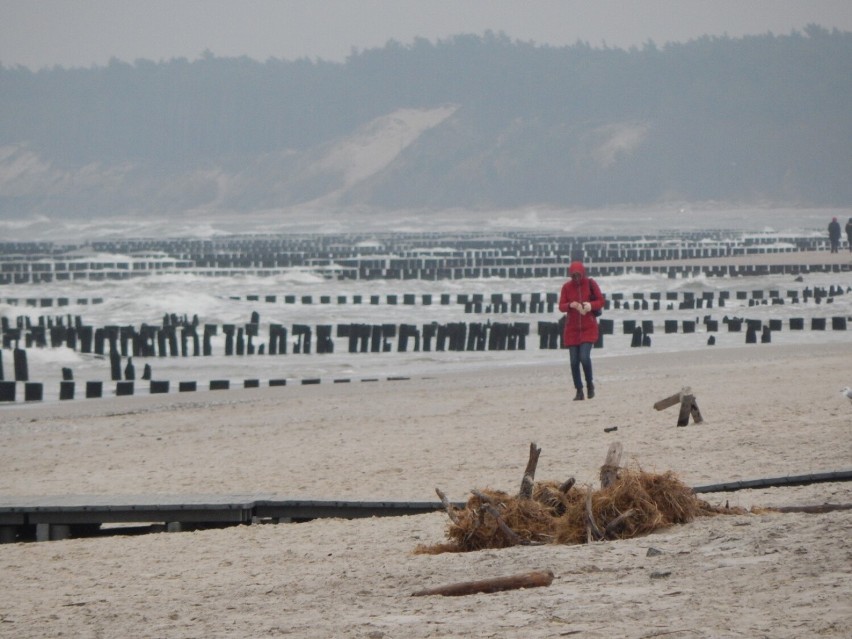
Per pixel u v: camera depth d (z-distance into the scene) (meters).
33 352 147.75
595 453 58.53
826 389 78.12
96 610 33.94
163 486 57.69
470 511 39.50
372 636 26.98
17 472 65.56
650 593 28.75
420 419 78.31
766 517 37.81
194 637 28.88
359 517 48.94
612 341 153.50
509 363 131.88
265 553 41.97
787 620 25.02
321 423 79.56
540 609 28.17
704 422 65.50
